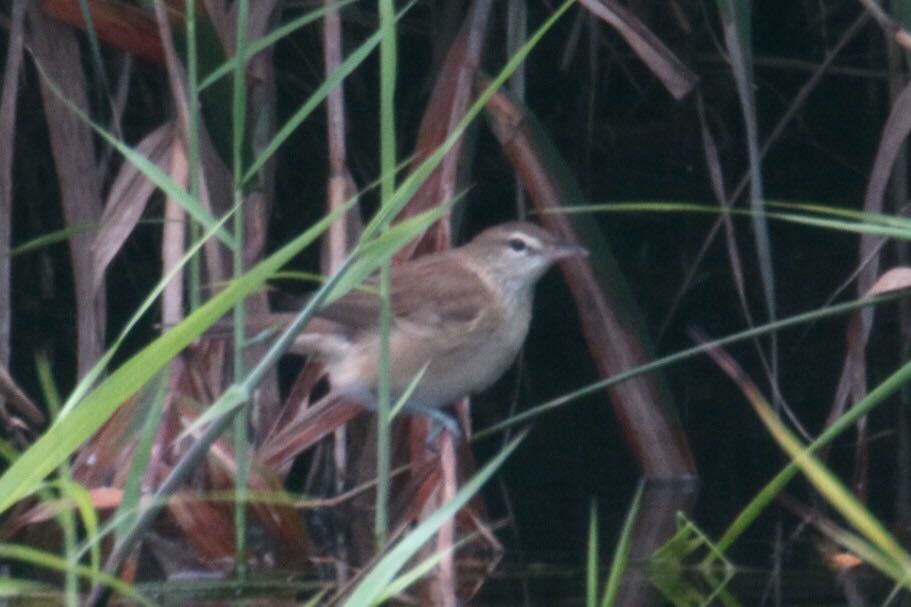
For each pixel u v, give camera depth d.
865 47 13.12
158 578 8.99
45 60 10.38
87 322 10.29
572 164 13.21
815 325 13.59
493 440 12.79
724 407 13.20
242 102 7.91
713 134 13.33
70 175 10.40
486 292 10.32
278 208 12.68
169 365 9.57
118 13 10.06
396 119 12.76
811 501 11.12
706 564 9.32
